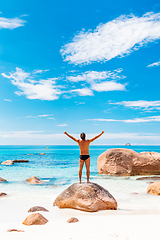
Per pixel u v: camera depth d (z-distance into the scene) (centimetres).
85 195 670
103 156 1745
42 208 658
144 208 689
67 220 503
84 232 400
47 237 372
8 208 695
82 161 755
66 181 1320
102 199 669
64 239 360
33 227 450
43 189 1059
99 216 553
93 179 1421
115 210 654
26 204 754
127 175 1603
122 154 1675
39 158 3738
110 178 1470
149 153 1741
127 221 484
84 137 765
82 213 611
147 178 1457
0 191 1001
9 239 363
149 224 453
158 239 358
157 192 939
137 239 358
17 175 1598
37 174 1648
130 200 834
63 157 4056
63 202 689
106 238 363
